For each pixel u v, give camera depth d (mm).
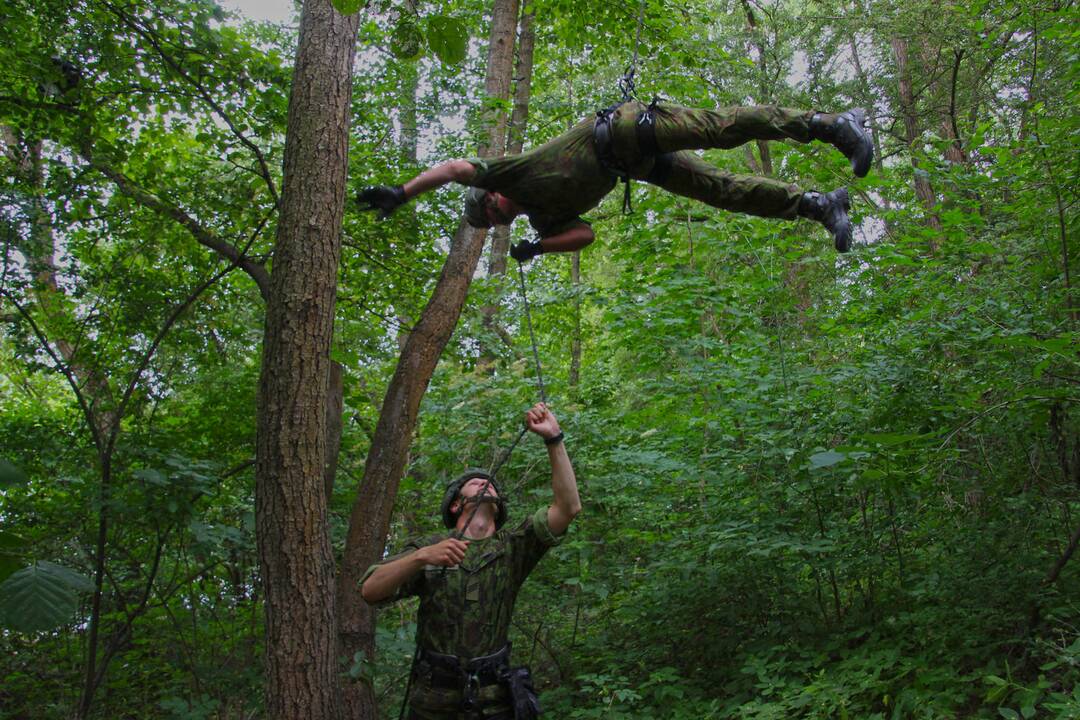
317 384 4309
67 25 6098
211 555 6031
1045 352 4082
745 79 10852
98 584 5340
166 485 5094
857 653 4566
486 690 3162
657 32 9789
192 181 6602
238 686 5574
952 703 3973
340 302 7777
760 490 5250
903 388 4625
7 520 5570
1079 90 5312
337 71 4590
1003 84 8430
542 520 3383
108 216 6555
